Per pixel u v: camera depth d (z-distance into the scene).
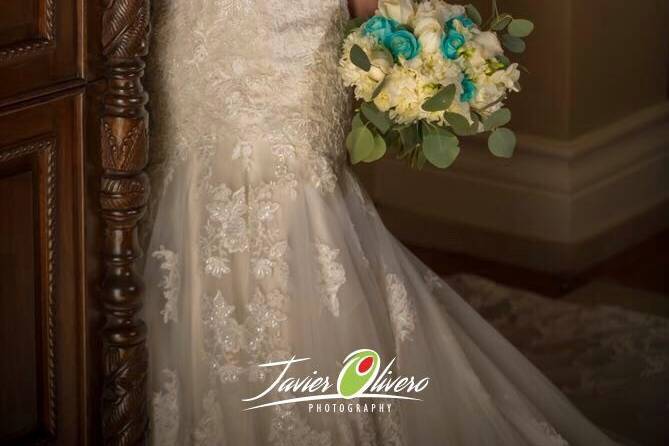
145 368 2.75
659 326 4.56
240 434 2.69
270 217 2.77
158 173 2.86
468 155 5.32
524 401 3.06
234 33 2.74
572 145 5.13
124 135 2.63
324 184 2.81
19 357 2.54
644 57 5.47
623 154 5.37
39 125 2.48
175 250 2.80
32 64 2.44
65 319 2.62
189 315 2.78
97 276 2.69
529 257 5.24
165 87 2.82
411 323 2.87
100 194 2.65
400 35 2.67
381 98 2.67
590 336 4.50
